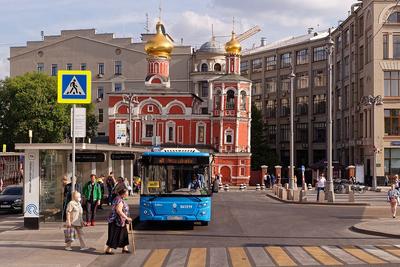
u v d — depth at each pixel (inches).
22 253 616.4
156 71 3157.0
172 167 882.1
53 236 765.3
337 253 627.2
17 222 987.3
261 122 3604.8
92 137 3344.0
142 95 3083.2
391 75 2696.9
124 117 3053.6
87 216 912.9
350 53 3147.1
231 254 623.8
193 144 3070.9
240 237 791.1
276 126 4087.1
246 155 3061.0
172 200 874.1
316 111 3774.6
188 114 3078.2
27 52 3907.5
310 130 3799.2
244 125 3110.2
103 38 3858.3
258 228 911.7
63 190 920.9
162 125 3080.7
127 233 642.8
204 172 885.8
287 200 1643.7
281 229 896.9
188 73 3759.8
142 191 877.8
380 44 2696.9
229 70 3186.5
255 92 4293.8
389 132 2679.6
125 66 3828.7
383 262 556.1
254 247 684.1
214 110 3095.5
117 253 639.1
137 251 659.4
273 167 3513.8
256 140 3521.2
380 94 2684.5
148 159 881.5
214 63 3705.7
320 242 734.5
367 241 747.4
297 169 3528.5
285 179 3250.5
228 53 3191.4
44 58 3900.1
